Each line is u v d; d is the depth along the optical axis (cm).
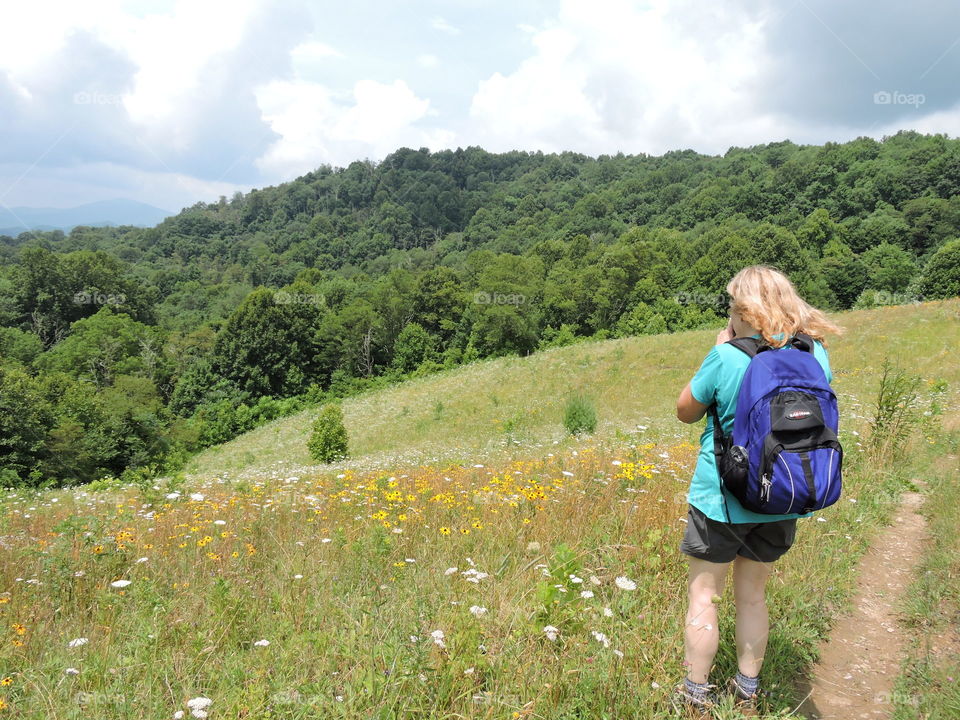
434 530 461
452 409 2847
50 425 3481
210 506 636
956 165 10931
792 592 356
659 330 6438
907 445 783
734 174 16225
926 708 251
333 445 2072
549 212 16438
